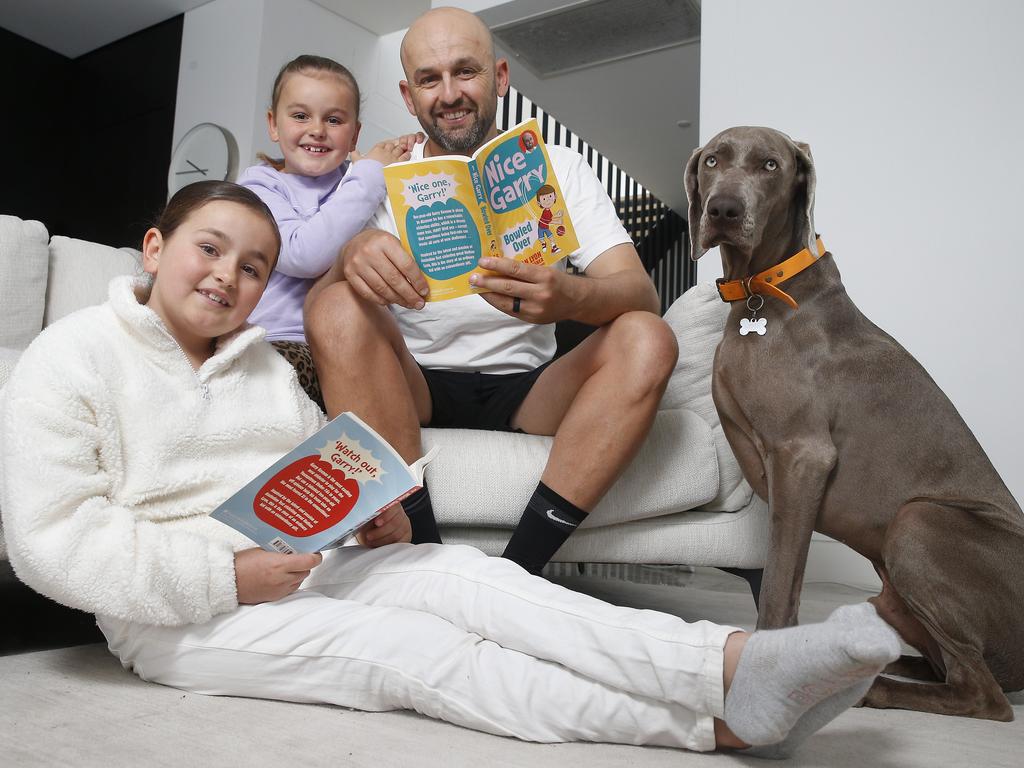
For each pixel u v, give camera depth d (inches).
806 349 56.1
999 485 53.4
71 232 233.1
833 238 121.9
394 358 56.1
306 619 39.3
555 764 32.6
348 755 32.3
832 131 123.6
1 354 54.2
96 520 38.5
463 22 69.7
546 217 54.0
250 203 47.4
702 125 135.2
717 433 68.8
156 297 46.5
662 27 188.9
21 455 38.2
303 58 77.9
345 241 68.1
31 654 48.9
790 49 128.5
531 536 55.4
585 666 35.4
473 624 39.4
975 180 112.8
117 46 225.9
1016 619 49.3
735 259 59.3
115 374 42.1
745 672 31.9
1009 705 47.3
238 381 47.7
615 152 273.4
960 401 110.7
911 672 55.7
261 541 40.6
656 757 34.3
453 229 52.8
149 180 214.2
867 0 122.8
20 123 225.8
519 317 54.2
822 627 29.8
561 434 55.9
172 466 43.5
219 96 199.6
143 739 33.1
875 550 56.0
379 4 205.6
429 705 37.6
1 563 90.8
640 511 64.1
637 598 94.3
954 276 112.8
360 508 41.1
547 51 202.5
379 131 221.6
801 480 54.4
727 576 130.4
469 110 70.7
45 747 31.6
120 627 41.8
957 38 115.8
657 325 56.0
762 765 34.0
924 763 35.9
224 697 40.4
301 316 69.7
